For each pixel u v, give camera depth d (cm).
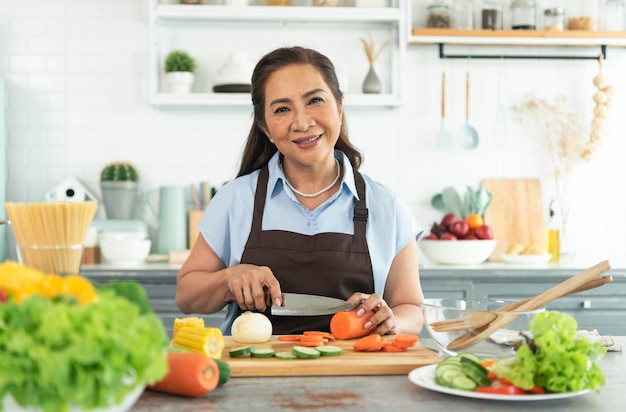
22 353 83
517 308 146
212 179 405
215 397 121
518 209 410
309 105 199
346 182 213
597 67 416
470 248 362
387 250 211
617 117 416
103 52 400
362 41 396
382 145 409
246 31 403
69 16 399
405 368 141
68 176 392
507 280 346
